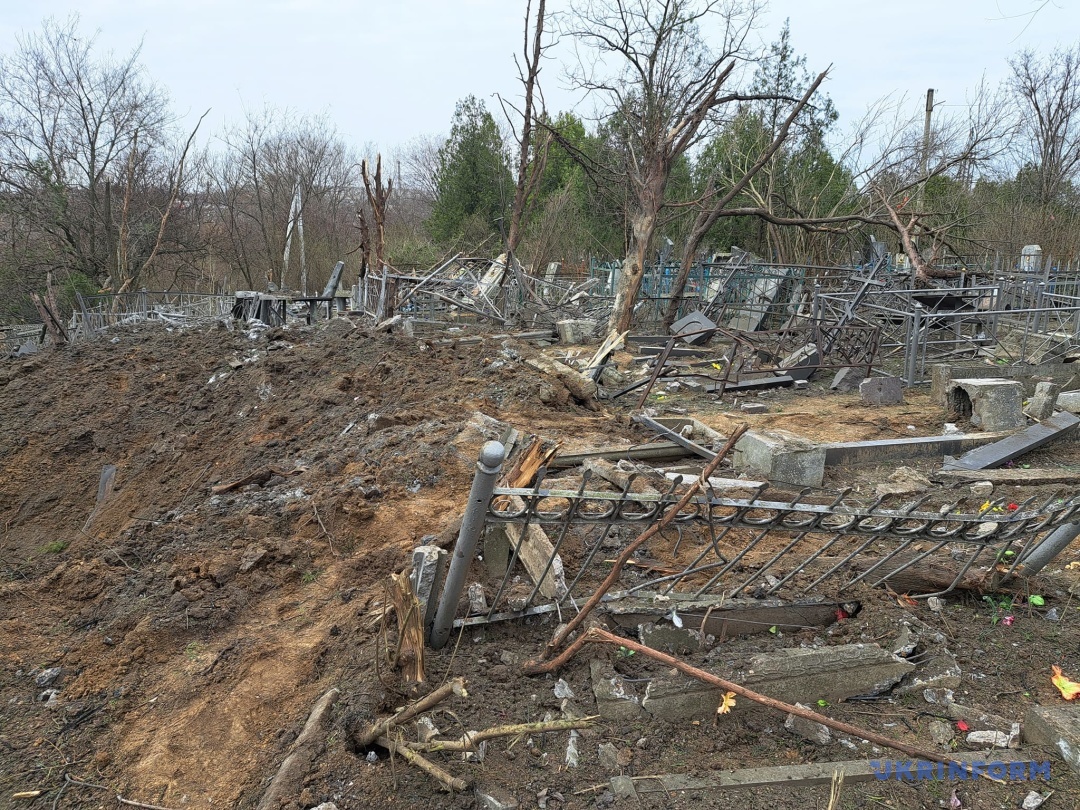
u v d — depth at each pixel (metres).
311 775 3.47
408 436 7.93
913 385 12.84
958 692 4.00
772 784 3.33
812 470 7.38
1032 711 3.64
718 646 4.36
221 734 4.21
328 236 41.28
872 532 4.37
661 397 12.23
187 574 5.85
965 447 8.55
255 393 11.70
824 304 15.66
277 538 6.34
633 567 5.20
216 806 3.71
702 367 14.53
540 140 29.03
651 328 20.48
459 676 4.01
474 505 3.64
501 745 3.57
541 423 9.16
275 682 4.50
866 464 8.23
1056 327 15.29
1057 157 30.08
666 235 29.20
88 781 4.11
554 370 10.64
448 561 5.04
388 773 3.41
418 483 6.96
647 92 18.91
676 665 3.54
